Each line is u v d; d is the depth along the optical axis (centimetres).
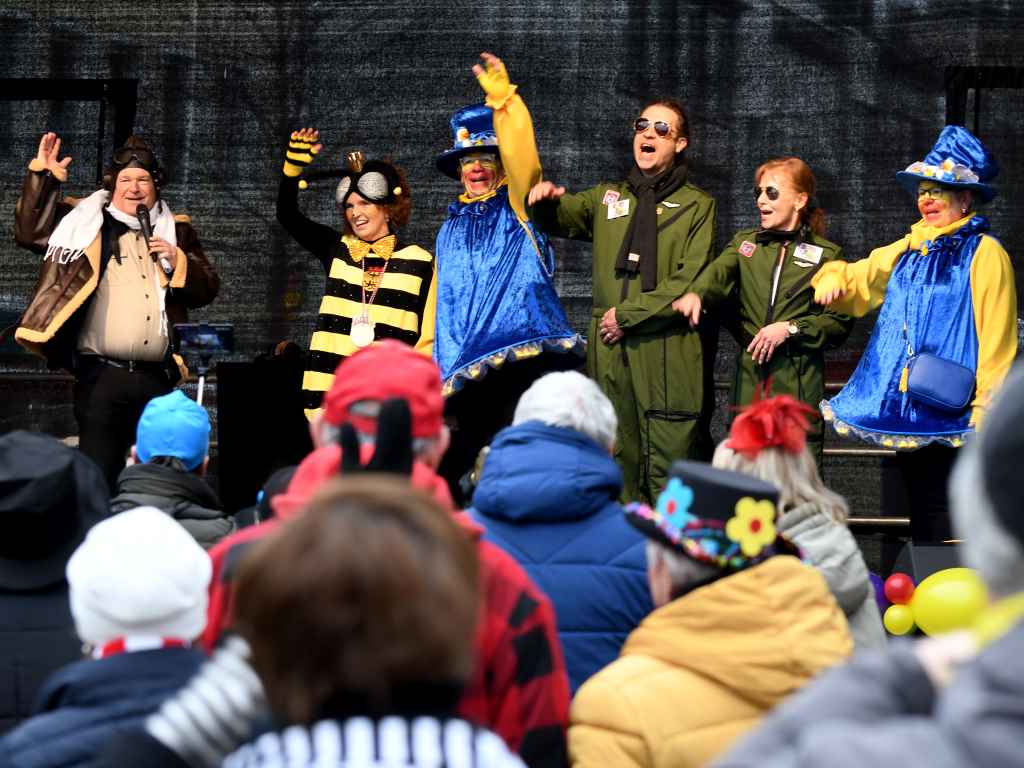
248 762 226
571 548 481
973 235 1033
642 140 1083
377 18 1441
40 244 1125
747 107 1396
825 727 179
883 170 1383
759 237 1062
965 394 997
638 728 382
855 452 1264
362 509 232
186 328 1036
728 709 386
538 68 1422
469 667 235
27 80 1445
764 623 387
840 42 1386
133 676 347
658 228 1073
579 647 475
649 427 1062
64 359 1130
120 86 1444
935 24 1373
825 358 1389
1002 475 182
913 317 1026
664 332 1062
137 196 1130
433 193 1441
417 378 430
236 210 1448
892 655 196
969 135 1031
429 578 226
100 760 243
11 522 461
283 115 1448
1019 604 183
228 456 1193
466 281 1112
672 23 1405
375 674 223
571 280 1414
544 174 1420
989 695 168
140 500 609
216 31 1450
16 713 464
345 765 220
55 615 470
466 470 1165
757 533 401
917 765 167
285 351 1218
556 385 505
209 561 382
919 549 892
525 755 391
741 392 1061
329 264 1180
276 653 224
